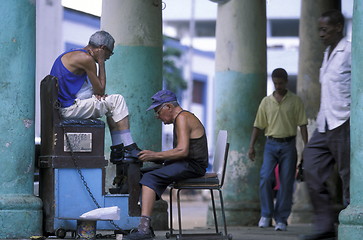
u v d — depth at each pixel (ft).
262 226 70.18
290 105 68.39
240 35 78.23
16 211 48.14
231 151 77.82
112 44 51.67
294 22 223.51
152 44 65.31
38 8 200.54
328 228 45.83
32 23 49.60
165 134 267.39
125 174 51.83
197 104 318.45
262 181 69.51
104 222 50.49
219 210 77.15
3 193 48.52
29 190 49.34
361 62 43.24
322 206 46.19
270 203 70.08
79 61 50.11
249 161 77.56
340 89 45.50
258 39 78.54
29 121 49.24
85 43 241.55
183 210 156.15
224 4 79.20
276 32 227.20
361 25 43.32
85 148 49.55
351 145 43.75
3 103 48.57
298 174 63.00
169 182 48.80
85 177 49.57
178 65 288.51
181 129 48.42
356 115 43.34
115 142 51.44
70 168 49.34
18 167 48.78
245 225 76.28
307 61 86.94
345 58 45.29
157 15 65.77
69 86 50.34
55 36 207.10
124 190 51.34
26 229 48.34
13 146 48.65
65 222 49.34
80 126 49.49
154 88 65.21
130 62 64.69
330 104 45.83
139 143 64.34
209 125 326.44
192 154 48.67
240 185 77.41
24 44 49.06
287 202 67.82
